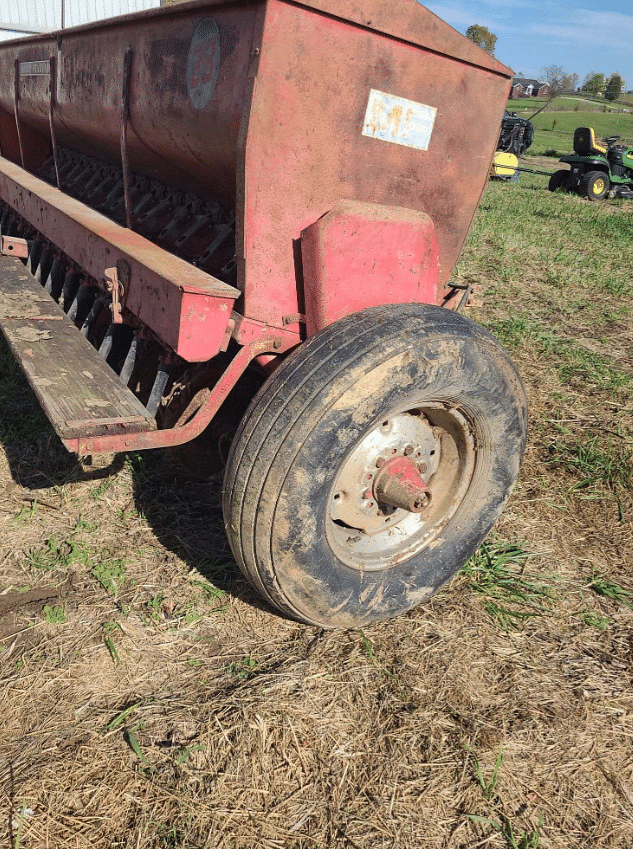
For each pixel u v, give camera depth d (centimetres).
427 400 232
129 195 336
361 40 214
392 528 256
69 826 180
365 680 234
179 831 181
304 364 207
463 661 247
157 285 232
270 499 204
